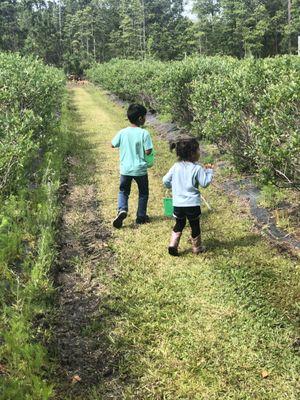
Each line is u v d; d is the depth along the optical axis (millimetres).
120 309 3242
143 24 47781
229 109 5223
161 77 9664
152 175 6355
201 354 2791
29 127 5508
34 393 2387
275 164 4215
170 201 4734
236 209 4918
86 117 12766
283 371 2650
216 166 6469
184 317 3113
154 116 11570
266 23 34969
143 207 4633
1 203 4508
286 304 3211
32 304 3217
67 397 2541
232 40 37344
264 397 2484
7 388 2365
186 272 3684
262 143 4055
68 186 6051
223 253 3965
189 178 3770
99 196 5629
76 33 47969
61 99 14797
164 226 4594
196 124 7219
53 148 7180
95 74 28562
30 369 2566
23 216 4520
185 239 4273
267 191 4914
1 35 42125
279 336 2910
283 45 35906
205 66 8125
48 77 9234
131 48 46312
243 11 35969
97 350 2883
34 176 5875
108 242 4285
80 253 4129
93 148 8289
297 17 34688
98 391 2570
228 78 5758
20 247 3980
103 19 52938
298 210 4602
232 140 5418
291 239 4133
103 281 3621
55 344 2932
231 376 2623
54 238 4258
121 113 13453
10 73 7164
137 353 2826
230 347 2836
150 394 2533
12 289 3332
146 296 3379
